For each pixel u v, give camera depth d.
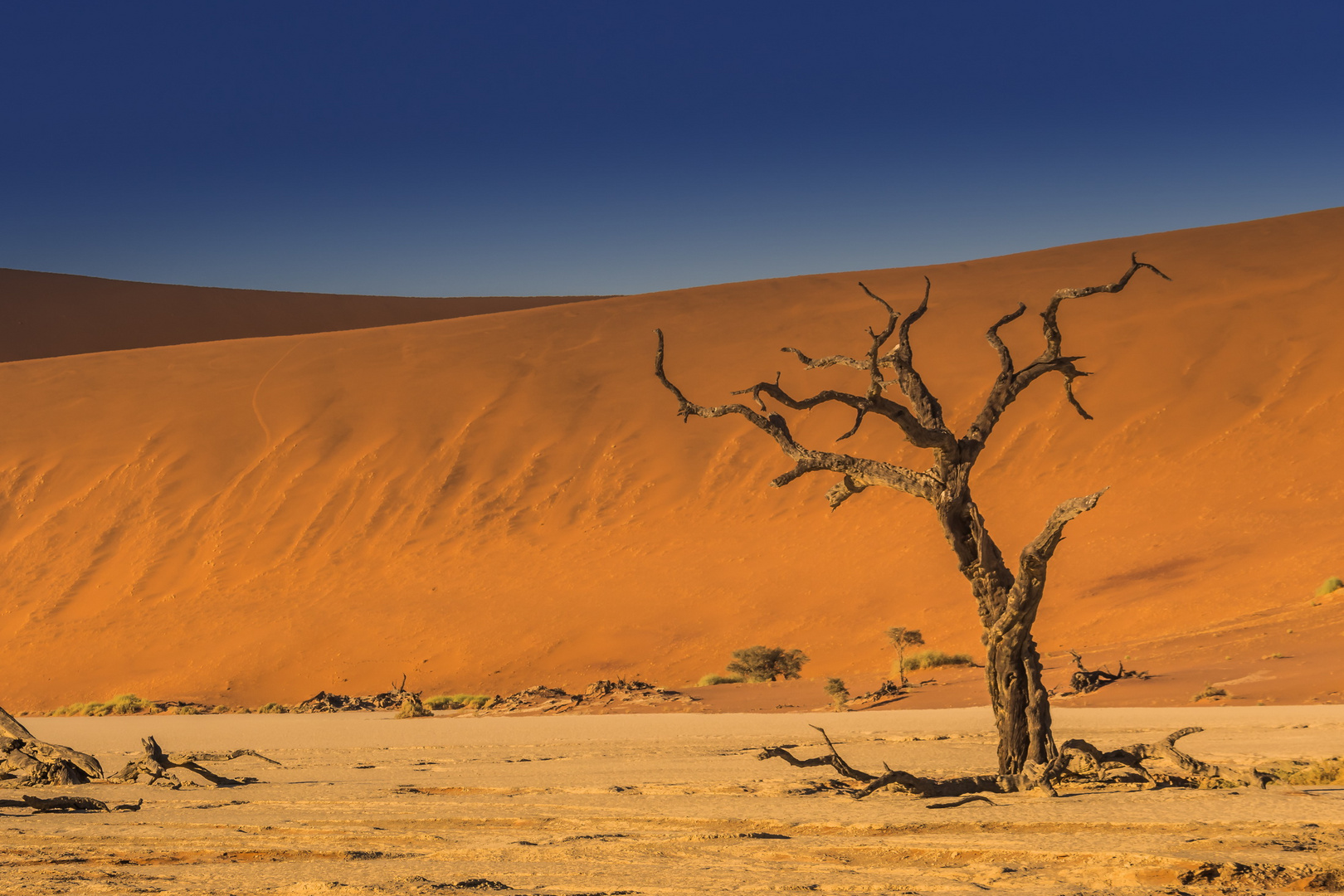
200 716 38.25
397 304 157.88
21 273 138.25
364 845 9.00
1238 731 18.58
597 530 60.78
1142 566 45.47
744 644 46.50
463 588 55.88
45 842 9.73
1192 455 54.84
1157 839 7.55
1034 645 11.76
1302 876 6.36
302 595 57.41
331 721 33.22
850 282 91.19
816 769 15.07
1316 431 53.56
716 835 8.67
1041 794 10.45
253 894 7.02
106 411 75.94
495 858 8.21
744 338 79.00
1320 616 33.91
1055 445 58.75
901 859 7.58
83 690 50.38
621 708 35.41
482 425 70.44
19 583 61.56
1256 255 77.19
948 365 68.62
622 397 72.12
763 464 63.56
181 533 64.19
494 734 25.41
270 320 144.38
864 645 44.19
